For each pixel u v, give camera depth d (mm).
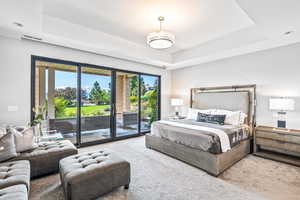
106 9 2500
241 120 3646
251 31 3168
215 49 3801
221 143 2492
